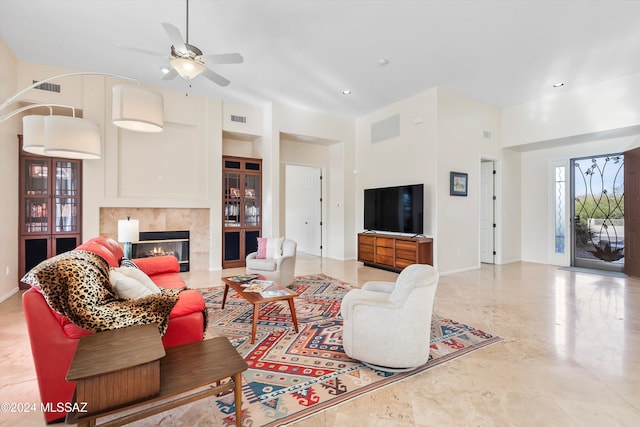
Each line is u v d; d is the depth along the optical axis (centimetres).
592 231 575
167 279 334
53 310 163
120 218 490
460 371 215
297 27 335
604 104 479
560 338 268
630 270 505
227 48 379
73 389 165
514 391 191
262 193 621
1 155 373
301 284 463
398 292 214
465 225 552
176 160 533
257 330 289
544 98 552
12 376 207
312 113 637
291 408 174
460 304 365
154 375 133
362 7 301
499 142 611
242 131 596
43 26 335
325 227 733
